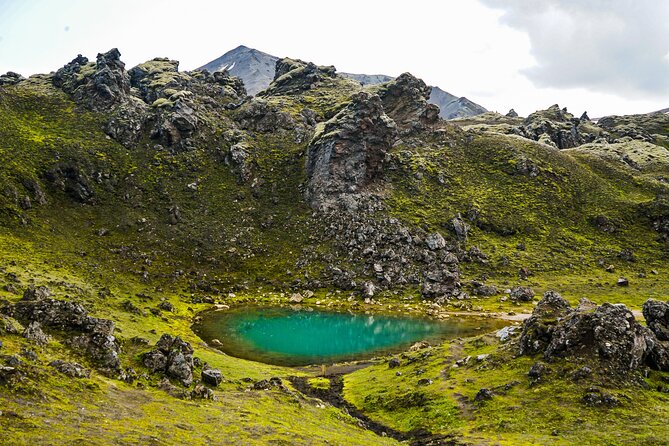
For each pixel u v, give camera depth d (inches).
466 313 4938.5
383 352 3651.6
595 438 1585.9
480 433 1792.6
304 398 2267.5
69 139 7367.1
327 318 4717.0
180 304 4790.8
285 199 7726.4
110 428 1277.1
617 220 7598.4
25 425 1146.0
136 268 5497.1
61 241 5472.4
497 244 6909.5
